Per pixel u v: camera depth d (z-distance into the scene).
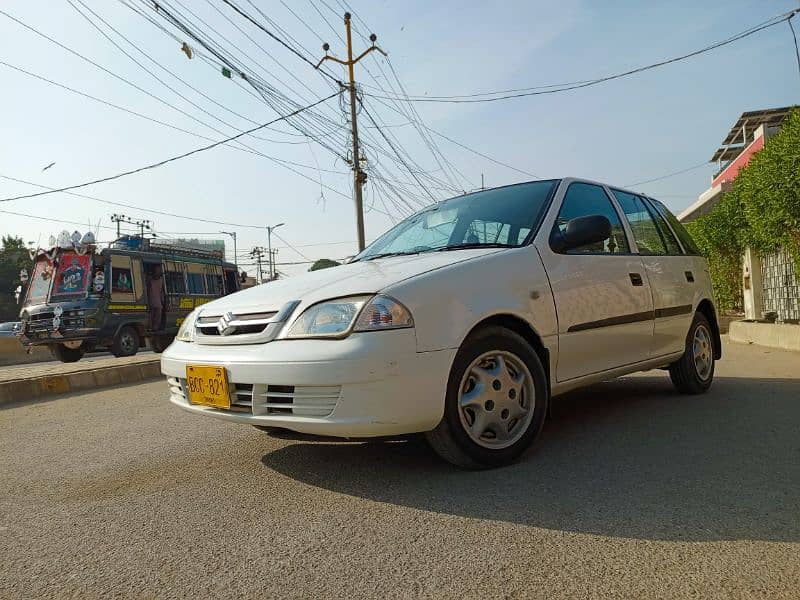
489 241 3.60
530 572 1.89
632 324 3.94
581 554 2.00
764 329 9.07
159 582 1.96
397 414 2.60
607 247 3.95
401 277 2.82
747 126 26.16
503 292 3.04
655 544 2.06
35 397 6.82
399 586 1.84
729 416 3.99
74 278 13.11
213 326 3.08
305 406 2.65
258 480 2.99
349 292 2.74
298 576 1.94
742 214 10.90
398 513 2.44
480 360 2.93
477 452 2.88
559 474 2.85
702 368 4.90
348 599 1.78
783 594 1.71
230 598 1.83
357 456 3.32
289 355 2.66
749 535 2.10
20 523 2.57
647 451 3.21
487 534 2.19
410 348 2.63
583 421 4.01
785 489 2.55
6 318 49.56
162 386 7.22
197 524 2.45
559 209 3.69
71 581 2.00
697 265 4.99
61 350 14.02
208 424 4.52
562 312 3.34
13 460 3.76
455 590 1.80
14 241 52.12
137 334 14.23
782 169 7.52
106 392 7.02
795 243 8.16
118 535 2.38
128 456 3.67
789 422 3.77
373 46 20.03
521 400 3.09
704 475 2.77
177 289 15.73
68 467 3.51
